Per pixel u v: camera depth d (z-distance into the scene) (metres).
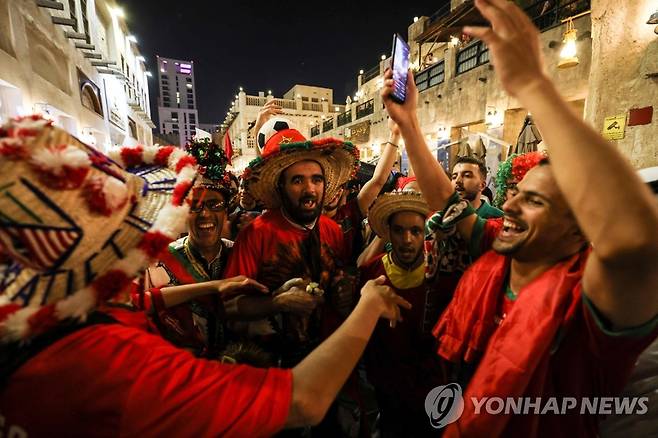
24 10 5.41
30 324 0.51
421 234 1.41
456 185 2.73
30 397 0.52
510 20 0.55
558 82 6.17
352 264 1.81
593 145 0.47
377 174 1.92
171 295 1.32
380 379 1.52
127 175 0.72
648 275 0.49
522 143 4.97
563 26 6.05
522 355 0.69
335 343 0.73
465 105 8.68
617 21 4.13
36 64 5.87
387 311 0.86
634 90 4.05
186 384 0.56
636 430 1.12
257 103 26.39
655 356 1.35
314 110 28.23
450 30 11.27
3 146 0.50
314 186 1.64
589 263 0.57
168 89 83.12
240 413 0.56
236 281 1.38
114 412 0.53
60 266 0.56
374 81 19.39
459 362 1.00
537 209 0.73
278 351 1.53
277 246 1.60
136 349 0.58
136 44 19.70
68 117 7.39
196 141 1.68
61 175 0.52
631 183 0.45
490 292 0.88
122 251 0.62
